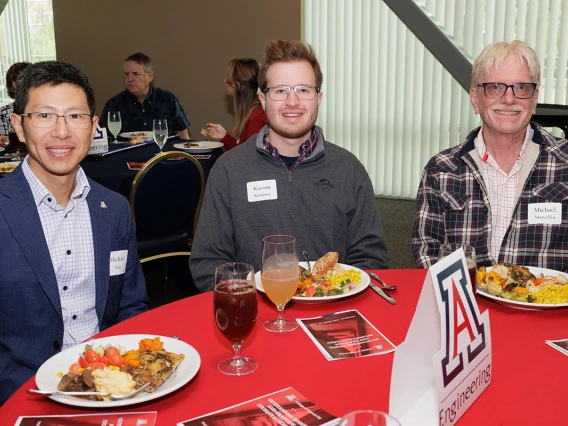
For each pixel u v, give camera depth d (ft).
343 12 17.35
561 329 3.91
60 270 4.79
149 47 20.24
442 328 2.75
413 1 9.93
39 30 22.26
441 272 2.86
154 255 9.84
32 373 4.42
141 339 3.62
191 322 4.04
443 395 2.72
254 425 2.79
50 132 4.44
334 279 4.60
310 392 3.11
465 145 6.44
